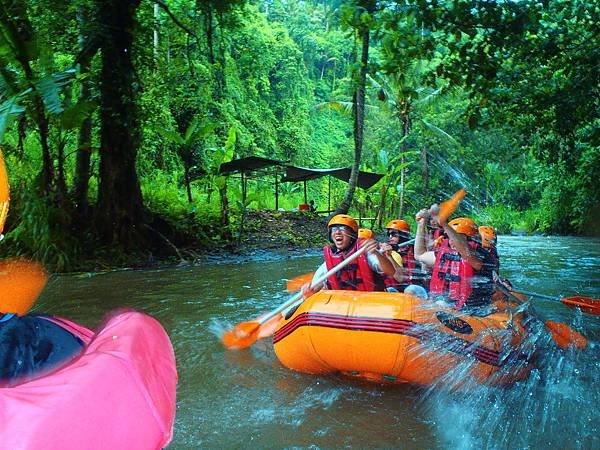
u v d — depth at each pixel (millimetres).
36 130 10258
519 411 3232
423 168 26906
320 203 25875
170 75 12523
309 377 3801
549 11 8414
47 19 10336
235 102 29406
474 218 26688
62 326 1129
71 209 10164
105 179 10211
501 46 7656
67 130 9445
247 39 28922
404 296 3695
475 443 2799
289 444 2762
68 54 11242
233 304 6176
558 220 23297
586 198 20828
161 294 6805
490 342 3527
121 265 9695
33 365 995
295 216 16906
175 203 13250
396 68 7832
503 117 10359
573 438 2865
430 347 3430
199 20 13797
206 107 19062
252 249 12438
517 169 27828
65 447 798
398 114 20078
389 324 3463
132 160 10438
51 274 8508
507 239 20391
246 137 28266
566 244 17078
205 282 7867
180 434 2867
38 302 6258
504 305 4191
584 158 14602
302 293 4316
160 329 1213
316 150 38125
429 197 26781
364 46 11453
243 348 4441
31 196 8719
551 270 9641
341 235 4336
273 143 32156
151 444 915
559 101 9242
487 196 28281
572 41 9312
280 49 35750
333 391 3537
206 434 2871
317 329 3639
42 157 10234
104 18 9953
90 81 10406
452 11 7227
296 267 9766
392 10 7422
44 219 8695
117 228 10172
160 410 952
